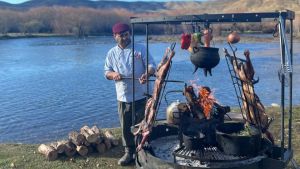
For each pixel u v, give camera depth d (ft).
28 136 41.65
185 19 16.02
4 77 86.69
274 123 30.30
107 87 71.77
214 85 69.21
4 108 55.83
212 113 16.39
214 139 16.12
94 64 108.37
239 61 17.35
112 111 52.90
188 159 15.74
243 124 16.87
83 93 66.49
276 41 173.27
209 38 16.29
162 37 200.44
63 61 116.98
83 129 25.14
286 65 14.93
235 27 16.87
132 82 20.72
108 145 24.72
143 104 21.15
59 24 309.83
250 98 16.56
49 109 54.80
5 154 25.20
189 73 83.41
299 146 25.03
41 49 163.02
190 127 16.14
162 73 16.29
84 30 300.61
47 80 81.35
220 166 14.62
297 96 56.49
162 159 16.11
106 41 217.77
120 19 316.19
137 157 17.24
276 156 16.37
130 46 20.92
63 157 24.02
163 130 19.35
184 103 16.83
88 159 23.61
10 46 183.42
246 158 15.17
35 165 23.07
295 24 193.98
